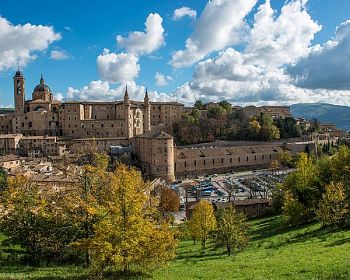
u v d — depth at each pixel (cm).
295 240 5669
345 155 8494
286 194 7925
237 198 13725
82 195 4231
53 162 17838
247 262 4150
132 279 3512
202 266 4162
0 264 4366
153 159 18238
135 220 3425
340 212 5834
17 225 4719
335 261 3516
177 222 10131
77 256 4647
